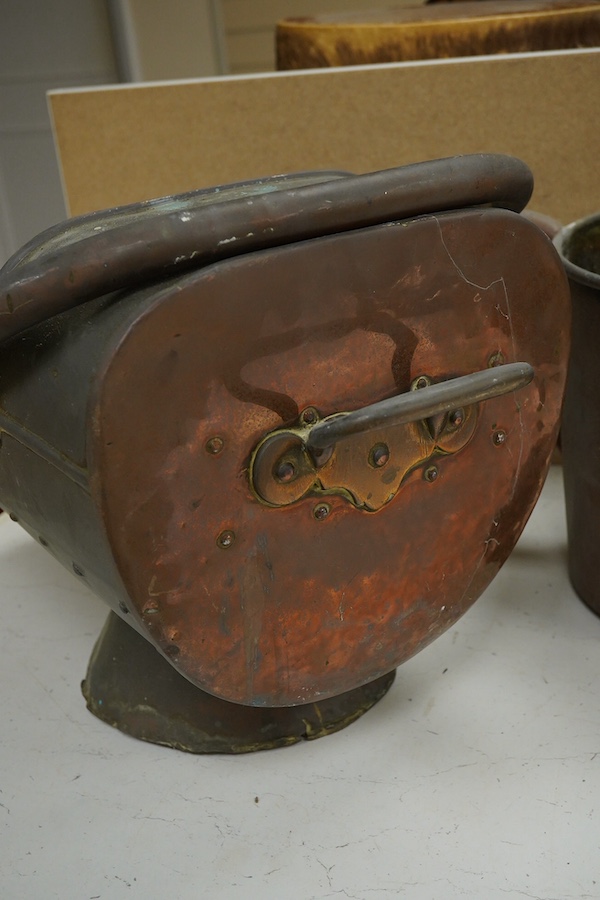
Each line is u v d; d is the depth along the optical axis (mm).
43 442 714
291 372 688
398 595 813
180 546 691
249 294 651
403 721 885
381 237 688
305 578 755
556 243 1002
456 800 792
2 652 1022
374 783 815
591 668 940
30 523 833
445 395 686
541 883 712
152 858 755
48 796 823
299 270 664
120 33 2326
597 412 920
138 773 843
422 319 732
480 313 761
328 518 747
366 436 735
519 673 938
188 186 1489
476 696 911
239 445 687
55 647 1025
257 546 724
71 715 920
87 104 1452
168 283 653
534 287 783
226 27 2457
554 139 1377
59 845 772
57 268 646
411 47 1480
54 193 2516
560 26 1439
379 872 729
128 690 886
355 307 696
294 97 1407
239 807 799
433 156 1414
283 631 764
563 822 764
